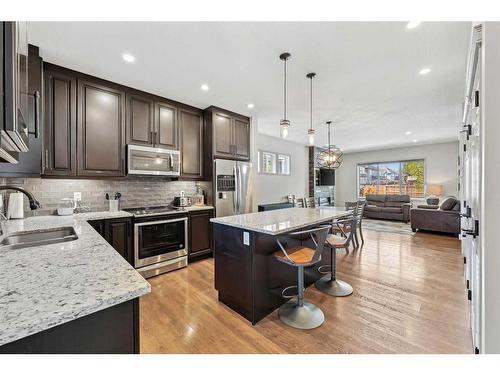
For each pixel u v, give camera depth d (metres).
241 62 2.42
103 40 2.02
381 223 6.71
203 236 3.51
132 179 3.28
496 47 0.91
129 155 2.88
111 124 2.82
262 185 6.21
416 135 6.13
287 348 1.62
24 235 1.66
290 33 1.96
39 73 2.10
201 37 2.00
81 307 0.63
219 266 2.29
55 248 1.17
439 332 1.78
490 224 0.93
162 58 2.32
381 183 8.59
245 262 2.00
